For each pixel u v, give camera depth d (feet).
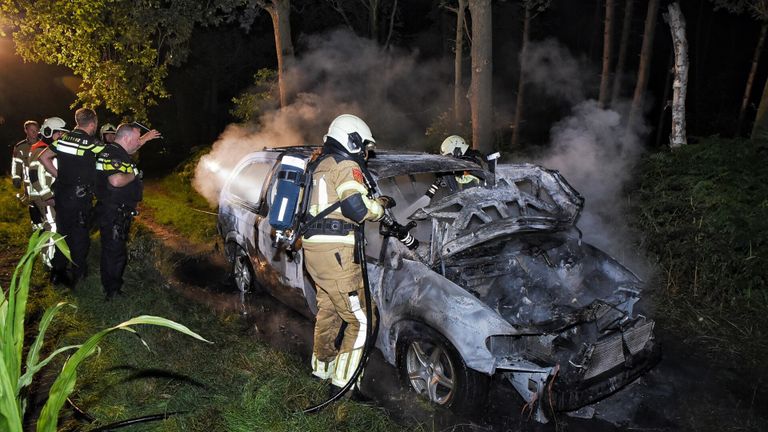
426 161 14.66
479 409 11.55
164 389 11.47
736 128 62.39
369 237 14.10
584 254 14.66
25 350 12.85
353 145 10.65
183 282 20.16
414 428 11.10
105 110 59.41
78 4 31.07
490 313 11.22
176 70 84.23
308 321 16.79
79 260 16.19
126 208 15.46
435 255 12.35
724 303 17.67
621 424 12.01
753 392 13.44
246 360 12.86
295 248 11.18
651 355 12.75
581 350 11.47
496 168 14.93
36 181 17.92
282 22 40.73
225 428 9.95
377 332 12.12
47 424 6.72
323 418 10.57
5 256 21.27
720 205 18.44
